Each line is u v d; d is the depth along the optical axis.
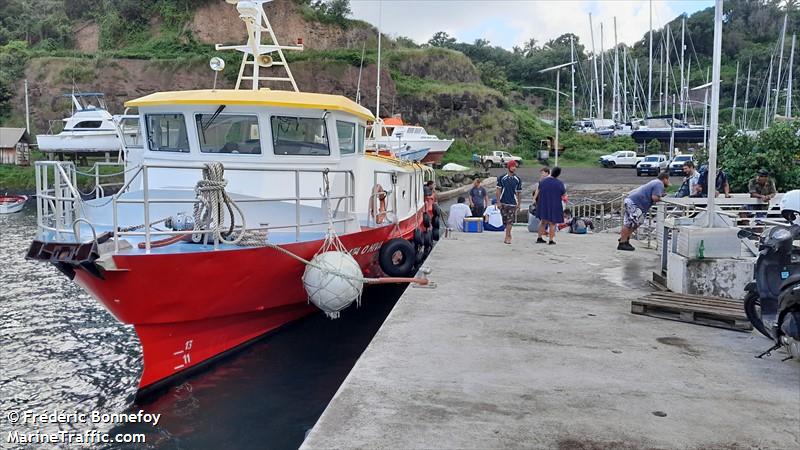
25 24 70.19
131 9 63.94
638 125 67.06
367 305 9.96
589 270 9.43
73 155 41.19
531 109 79.31
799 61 77.56
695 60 92.44
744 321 6.01
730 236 7.24
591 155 58.75
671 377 4.75
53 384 8.15
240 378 7.61
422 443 3.61
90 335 10.45
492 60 106.31
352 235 8.64
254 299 7.73
